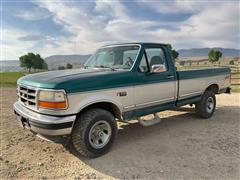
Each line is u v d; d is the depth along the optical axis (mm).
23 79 4145
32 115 3668
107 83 3943
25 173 3473
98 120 3889
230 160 3832
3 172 3492
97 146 3934
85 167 3650
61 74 3990
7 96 10820
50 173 3477
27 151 4258
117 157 3990
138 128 5664
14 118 6547
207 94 6363
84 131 3734
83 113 3855
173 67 5254
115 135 4191
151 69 4648
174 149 4312
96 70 4449
